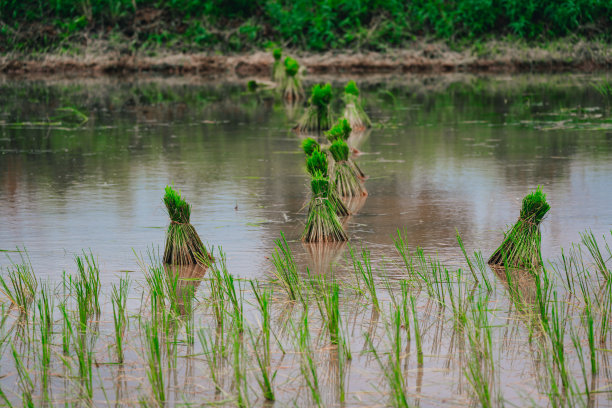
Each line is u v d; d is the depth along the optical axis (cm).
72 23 4844
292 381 760
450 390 736
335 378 765
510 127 2530
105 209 1484
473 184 1675
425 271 1081
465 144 2217
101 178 1788
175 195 1151
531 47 4775
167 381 766
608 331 861
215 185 1703
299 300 978
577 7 4775
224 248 1222
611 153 2022
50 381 771
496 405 706
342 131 1647
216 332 881
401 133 2461
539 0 4878
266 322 851
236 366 748
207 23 4962
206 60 4753
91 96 3538
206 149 2191
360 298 984
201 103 3319
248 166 1927
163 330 888
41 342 862
